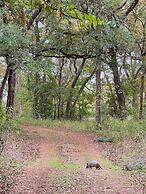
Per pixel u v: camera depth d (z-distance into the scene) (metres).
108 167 13.15
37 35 25.91
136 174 11.79
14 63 18.89
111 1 19.41
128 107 30.39
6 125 18.00
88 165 13.05
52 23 23.41
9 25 16.91
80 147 17.97
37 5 5.12
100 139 19.92
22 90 38.25
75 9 4.72
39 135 21.97
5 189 9.68
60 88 36.50
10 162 12.91
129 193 9.62
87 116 39.97
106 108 32.38
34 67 19.27
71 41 23.62
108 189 10.03
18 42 17.84
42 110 37.88
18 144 17.28
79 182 10.80
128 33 22.03
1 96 24.33
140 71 34.28
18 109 40.50
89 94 39.62
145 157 13.87
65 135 22.56
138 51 30.00
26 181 10.70
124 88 32.12
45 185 10.36
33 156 15.00
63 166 13.23
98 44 21.83
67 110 38.19
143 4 28.77
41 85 36.22
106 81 33.88
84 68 40.09
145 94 36.28
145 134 18.64
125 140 18.00
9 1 7.20
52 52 24.52
